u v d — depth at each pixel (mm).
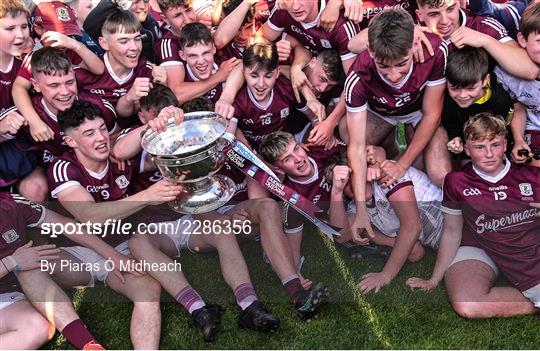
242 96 3271
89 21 3465
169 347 2859
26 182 3270
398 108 3180
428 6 3092
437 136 3277
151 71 3451
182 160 2926
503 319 2906
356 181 3160
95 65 3357
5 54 3285
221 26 3406
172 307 3057
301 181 3260
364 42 3221
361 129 3158
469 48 3006
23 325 2811
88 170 3100
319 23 3330
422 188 3242
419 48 2973
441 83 3061
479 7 3320
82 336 2801
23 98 3215
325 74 3361
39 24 3500
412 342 2820
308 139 3289
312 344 2836
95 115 2961
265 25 3516
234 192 3297
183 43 3291
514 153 3111
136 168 3236
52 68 3041
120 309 3053
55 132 3242
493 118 2910
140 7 3568
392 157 3561
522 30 2998
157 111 3195
